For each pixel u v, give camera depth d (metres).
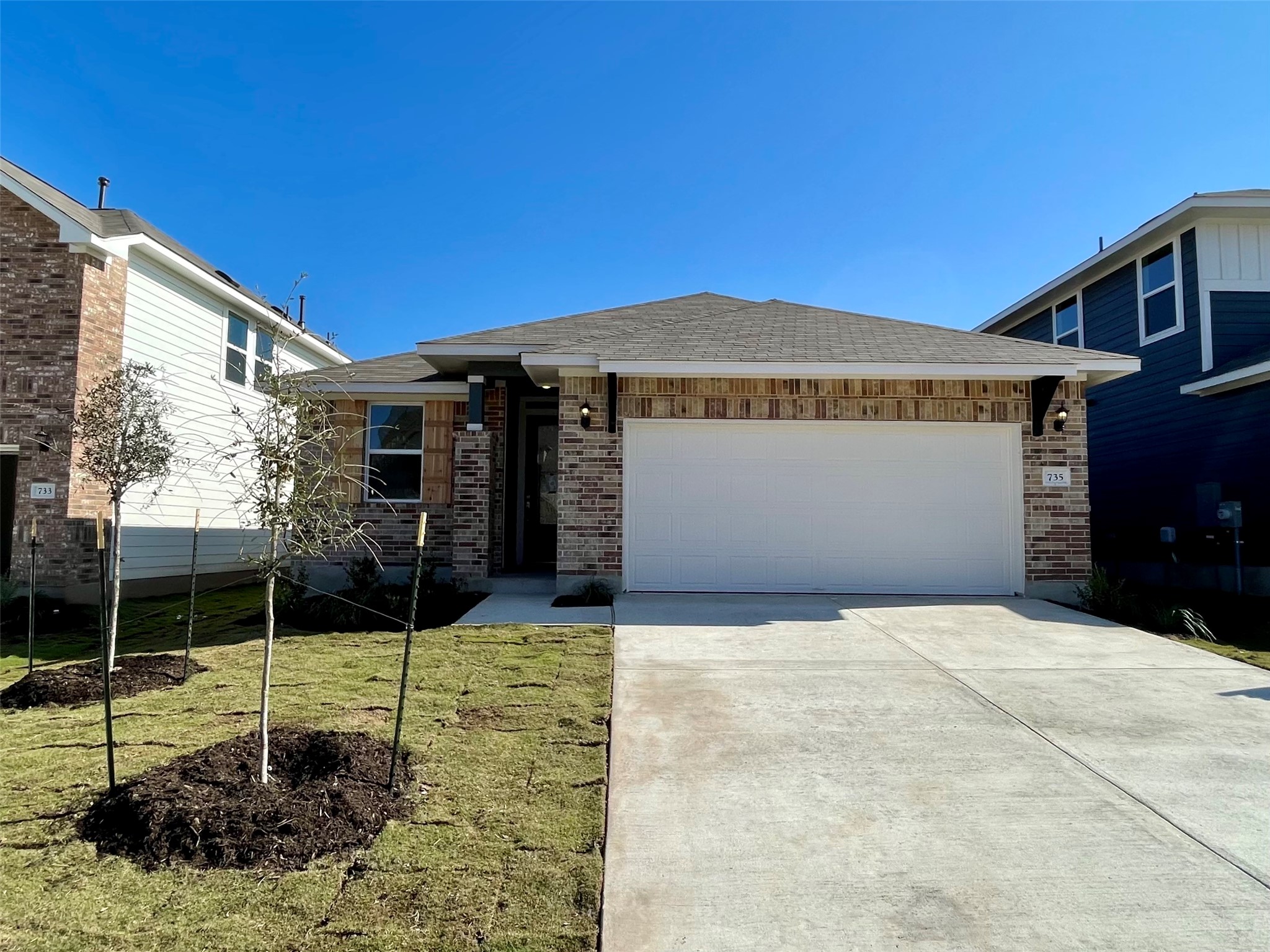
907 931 2.44
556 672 5.32
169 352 11.18
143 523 10.63
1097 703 4.71
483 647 6.07
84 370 9.46
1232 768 3.73
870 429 8.68
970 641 6.30
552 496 11.29
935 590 8.57
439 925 2.42
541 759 3.77
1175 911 2.54
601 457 8.62
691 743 4.03
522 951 2.30
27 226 9.55
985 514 8.63
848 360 8.28
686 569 8.64
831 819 3.20
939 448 8.68
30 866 2.73
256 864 2.74
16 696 4.88
